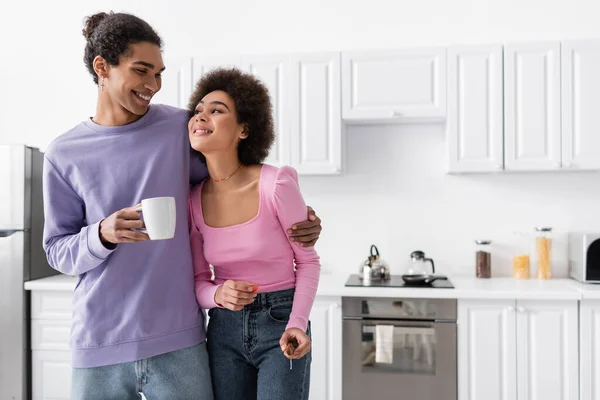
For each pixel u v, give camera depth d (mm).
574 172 3113
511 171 2896
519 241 3158
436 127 3207
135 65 1320
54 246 1384
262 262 1363
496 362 2605
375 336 2674
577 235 2906
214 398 1418
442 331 2627
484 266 3064
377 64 2922
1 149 2965
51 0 3553
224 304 1271
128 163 1393
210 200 1430
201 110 1384
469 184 3195
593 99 2779
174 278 1390
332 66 2955
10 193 2959
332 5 3293
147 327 1345
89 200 1382
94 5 3518
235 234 1358
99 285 1345
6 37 3592
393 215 3252
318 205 3307
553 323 2586
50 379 2920
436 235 3221
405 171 3238
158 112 1492
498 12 3160
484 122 2854
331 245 3301
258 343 1353
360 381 2682
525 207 3156
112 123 1423
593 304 2555
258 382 1356
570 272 3061
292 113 2982
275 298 1365
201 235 1457
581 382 2557
